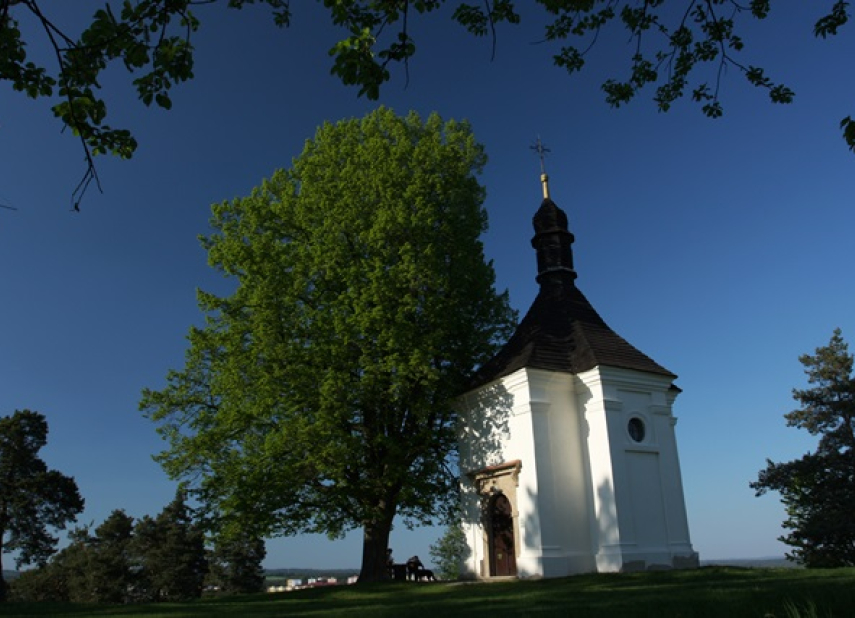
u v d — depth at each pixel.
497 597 16.05
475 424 26.09
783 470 35.47
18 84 7.25
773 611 9.43
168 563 60.28
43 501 50.91
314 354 24.89
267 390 24.20
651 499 23.17
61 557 68.25
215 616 15.77
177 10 6.92
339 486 24.70
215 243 29.11
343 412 23.88
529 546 22.39
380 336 24.53
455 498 29.03
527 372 23.73
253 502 24.12
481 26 8.36
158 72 7.38
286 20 7.69
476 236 29.73
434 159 28.50
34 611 19.28
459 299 27.95
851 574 16.36
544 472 22.86
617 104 10.04
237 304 27.38
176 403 27.28
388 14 7.32
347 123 29.91
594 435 23.45
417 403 25.62
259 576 64.19
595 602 13.11
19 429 51.62
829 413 36.44
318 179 28.75
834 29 8.00
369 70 7.15
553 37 9.52
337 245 26.17
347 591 21.95
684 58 9.40
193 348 27.27
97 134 7.53
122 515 67.81
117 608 19.75
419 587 21.69
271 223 28.23
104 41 6.85
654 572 19.78
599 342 25.33
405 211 26.06
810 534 33.19
